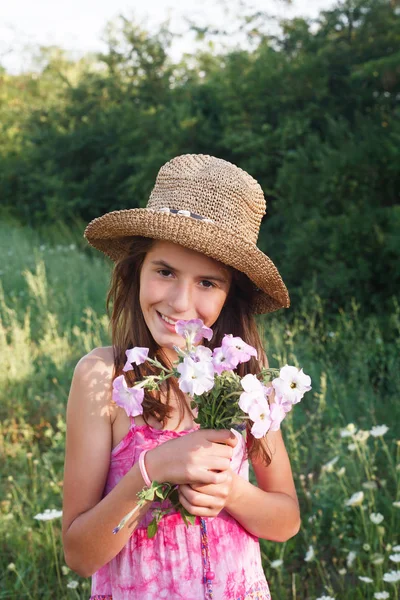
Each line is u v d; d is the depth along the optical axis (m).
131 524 1.60
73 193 13.11
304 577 3.13
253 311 2.03
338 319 5.79
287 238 7.61
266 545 3.22
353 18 8.62
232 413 1.53
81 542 1.62
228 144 9.14
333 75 8.50
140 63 13.98
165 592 1.66
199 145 10.37
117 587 1.69
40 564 3.22
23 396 4.87
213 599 1.67
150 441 1.73
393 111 7.69
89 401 1.75
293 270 6.96
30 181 14.27
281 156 8.70
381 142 6.87
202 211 1.78
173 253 1.70
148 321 1.74
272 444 1.90
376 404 4.45
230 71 9.53
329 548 3.29
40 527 3.37
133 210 1.70
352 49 8.51
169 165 1.88
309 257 6.74
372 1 8.45
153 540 1.69
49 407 4.66
